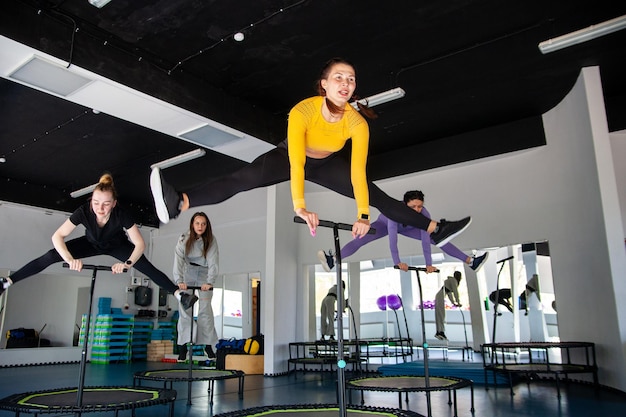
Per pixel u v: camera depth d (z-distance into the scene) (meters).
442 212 7.67
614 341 5.20
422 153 7.67
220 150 6.84
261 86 5.90
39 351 10.21
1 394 5.85
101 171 9.01
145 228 12.08
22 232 10.12
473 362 7.10
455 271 7.44
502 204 7.13
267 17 4.58
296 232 8.88
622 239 5.20
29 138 7.32
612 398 4.88
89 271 11.16
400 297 7.87
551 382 6.29
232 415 2.87
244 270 10.08
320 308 8.52
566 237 6.24
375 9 4.48
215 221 10.84
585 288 5.81
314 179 2.30
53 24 4.43
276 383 6.89
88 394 3.81
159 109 5.49
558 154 6.42
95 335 10.92
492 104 6.40
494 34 4.89
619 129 6.10
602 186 5.34
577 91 5.77
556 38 4.57
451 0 4.37
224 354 8.64
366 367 7.86
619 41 4.97
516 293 6.82
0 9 4.07
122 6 4.40
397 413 2.84
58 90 5.05
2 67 4.59
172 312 12.24
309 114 1.98
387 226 4.43
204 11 4.49
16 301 11.06
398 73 5.60
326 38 4.93
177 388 6.37
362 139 2.07
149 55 5.16
